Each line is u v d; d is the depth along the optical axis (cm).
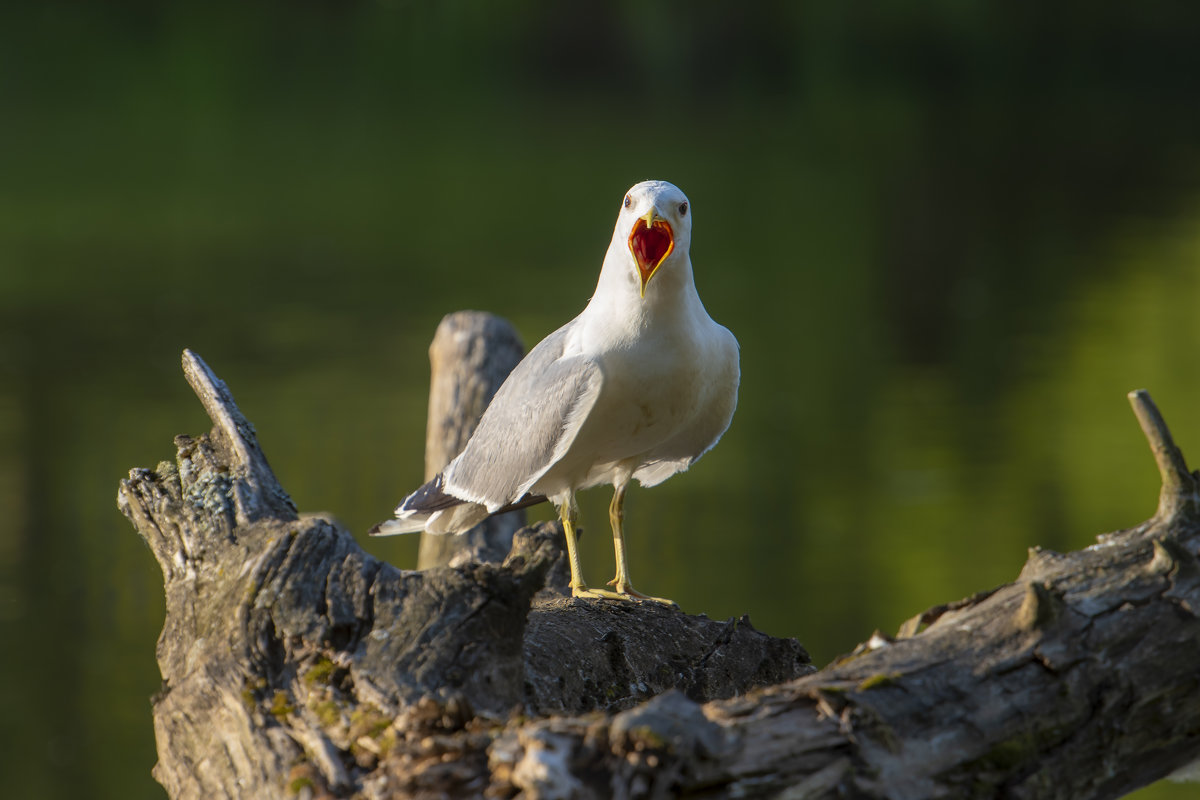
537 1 5719
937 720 338
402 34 5991
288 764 353
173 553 443
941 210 3425
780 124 4703
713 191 3684
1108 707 349
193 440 485
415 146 4366
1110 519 1489
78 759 1117
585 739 312
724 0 5522
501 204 3516
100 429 1758
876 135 4531
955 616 369
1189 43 5456
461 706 342
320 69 5541
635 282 495
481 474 554
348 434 1712
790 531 1443
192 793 378
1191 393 1933
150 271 2720
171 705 394
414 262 2838
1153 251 2897
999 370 2075
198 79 5328
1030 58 5462
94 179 3734
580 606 509
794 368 2114
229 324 2308
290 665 385
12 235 3034
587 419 513
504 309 2381
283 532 416
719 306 2542
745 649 502
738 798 315
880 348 2230
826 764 324
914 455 1706
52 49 5509
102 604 1352
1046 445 1725
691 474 1658
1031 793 341
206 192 3616
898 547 1414
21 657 1257
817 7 5534
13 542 1463
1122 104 5112
